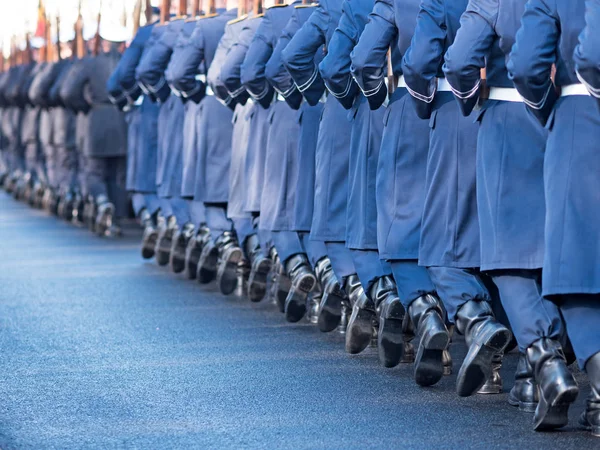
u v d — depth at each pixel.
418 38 9.74
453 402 9.79
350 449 8.34
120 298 16.03
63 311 14.93
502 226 8.94
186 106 16.98
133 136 20.22
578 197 8.21
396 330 10.79
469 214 9.70
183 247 18.38
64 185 26.97
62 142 26.50
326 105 12.37
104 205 24.19
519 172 8.98
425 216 9.91
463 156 9.71
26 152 32.03
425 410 9.51
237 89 14.69
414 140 10.49
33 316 14.53
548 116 8.59
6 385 10.58
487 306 9.51
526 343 8.71
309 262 13.62
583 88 8.26
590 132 8.22
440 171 9.81
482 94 9.30
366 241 11.09
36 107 30.66
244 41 14.45
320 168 12.30
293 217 13.26
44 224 27.50
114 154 23.80
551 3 8.29
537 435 8.66
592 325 8.34
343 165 12.16
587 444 8.39
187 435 8.76
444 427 8.95
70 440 8.62
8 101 31.72
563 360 8.58
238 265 16.33
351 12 11.19
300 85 12.50
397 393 10.16
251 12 14.62
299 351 12.18
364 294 11.55
